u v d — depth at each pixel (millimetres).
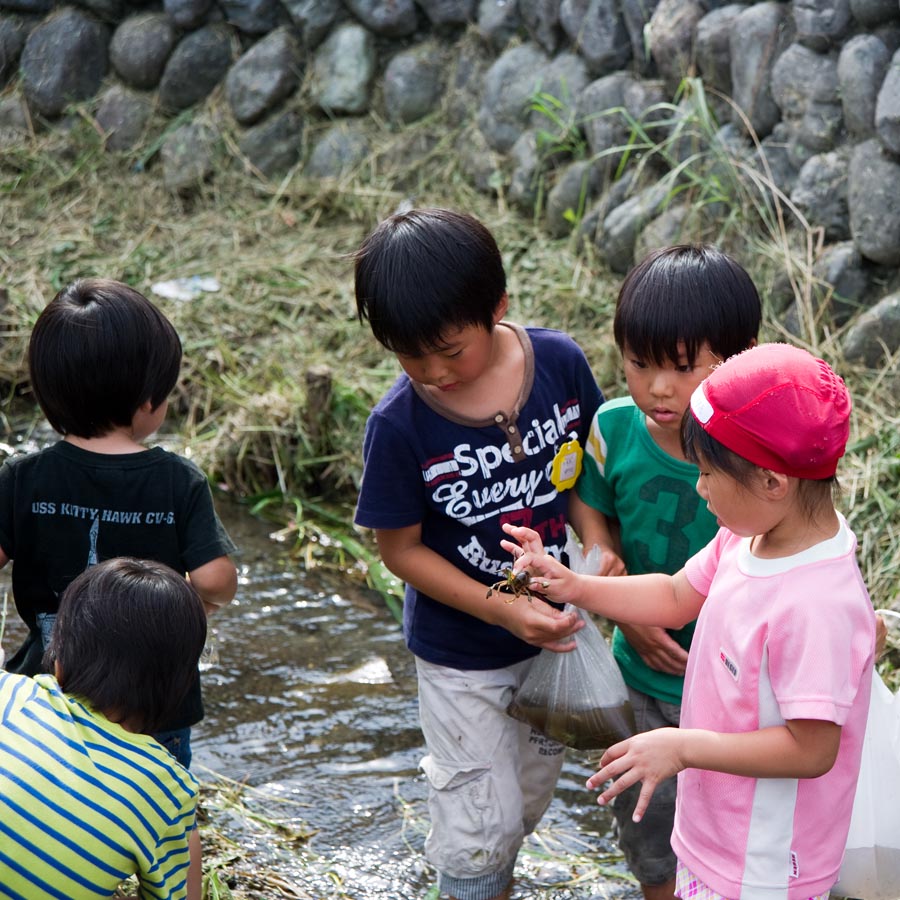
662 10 4633
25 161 6090
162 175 5992
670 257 2121
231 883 2607
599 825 2896
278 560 4129
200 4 5957
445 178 5488
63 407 2164
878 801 1908
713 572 1955
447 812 2367
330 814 2908
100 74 6227
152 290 5305
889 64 3947
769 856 1784
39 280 5441
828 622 1669
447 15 5562
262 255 5500
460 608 2270
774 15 4262
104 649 1827
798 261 4125
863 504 3551
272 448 4535
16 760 1759
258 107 5816
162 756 1835
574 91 5008
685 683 1924
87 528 2182
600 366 4395
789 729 1695
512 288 4867
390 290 2041
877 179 3939
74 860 1737
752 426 1656
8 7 6297
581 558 2275
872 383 3889
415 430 2217
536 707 2273
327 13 5770
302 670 3521
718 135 4391
